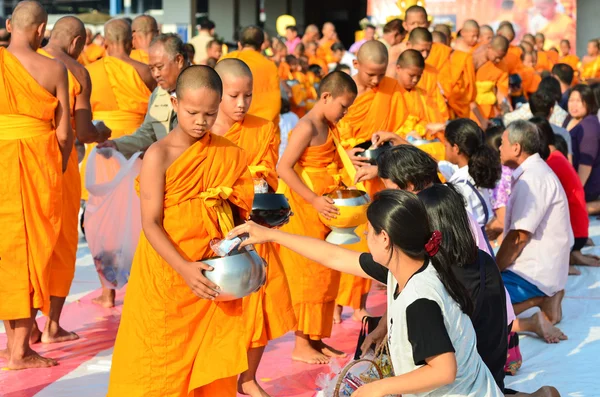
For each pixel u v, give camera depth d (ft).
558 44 86.74
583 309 23.34
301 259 18.26
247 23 99.50
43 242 17.97
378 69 22.88
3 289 17.72
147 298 12.82
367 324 14.74
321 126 18.43
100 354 19.35
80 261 28.63
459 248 11.94
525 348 20.01
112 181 21.29
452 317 10.63
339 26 123.34
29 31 17.70
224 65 15.69
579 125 35.19
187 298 12.84
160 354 12.84
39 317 22.38
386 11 81.76
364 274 12.76
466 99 36.52
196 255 12.82
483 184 17.80
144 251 12.95
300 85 49.55
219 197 12.89
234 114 15.78
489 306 12.34
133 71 24.89
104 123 22.79
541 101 33.09
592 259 28.02
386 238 10.79
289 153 17.99
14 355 18.25
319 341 19.35
